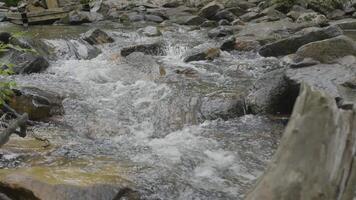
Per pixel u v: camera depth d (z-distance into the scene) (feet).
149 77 30.45
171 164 18.81
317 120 7.06
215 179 17.72
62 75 31.50
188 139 21.88
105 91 28.09
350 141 7.08
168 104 25.89
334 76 24.81
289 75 25.12
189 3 66.85
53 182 15.65
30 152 19.35
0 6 67.97
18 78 30.09
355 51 28.58
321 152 7.01
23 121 18.06
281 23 45.24
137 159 19.24
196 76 30.91
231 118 24.38
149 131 23.15
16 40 34.19
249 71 32.50
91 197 15.02
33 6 58.34
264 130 22.72
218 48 37.42
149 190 16.47
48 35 44.70
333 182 7.02
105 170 17.66
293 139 7.25
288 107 24.90
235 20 50.47
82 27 51.65
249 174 18.21
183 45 39.96
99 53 37.78
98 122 23.80
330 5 55.26
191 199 16.19
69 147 20.31
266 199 7.33
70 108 25.29
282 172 7.29
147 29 45.98
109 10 64.03
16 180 15.31
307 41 35.68
